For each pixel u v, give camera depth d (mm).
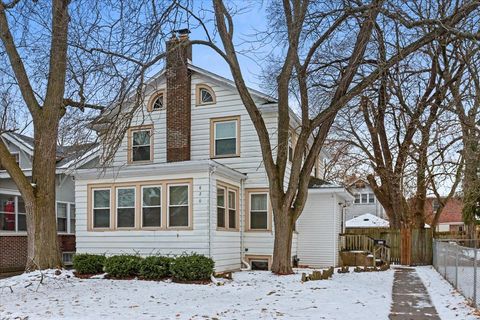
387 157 19562
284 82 13719
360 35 12312
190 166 14844
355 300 9234
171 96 17719
